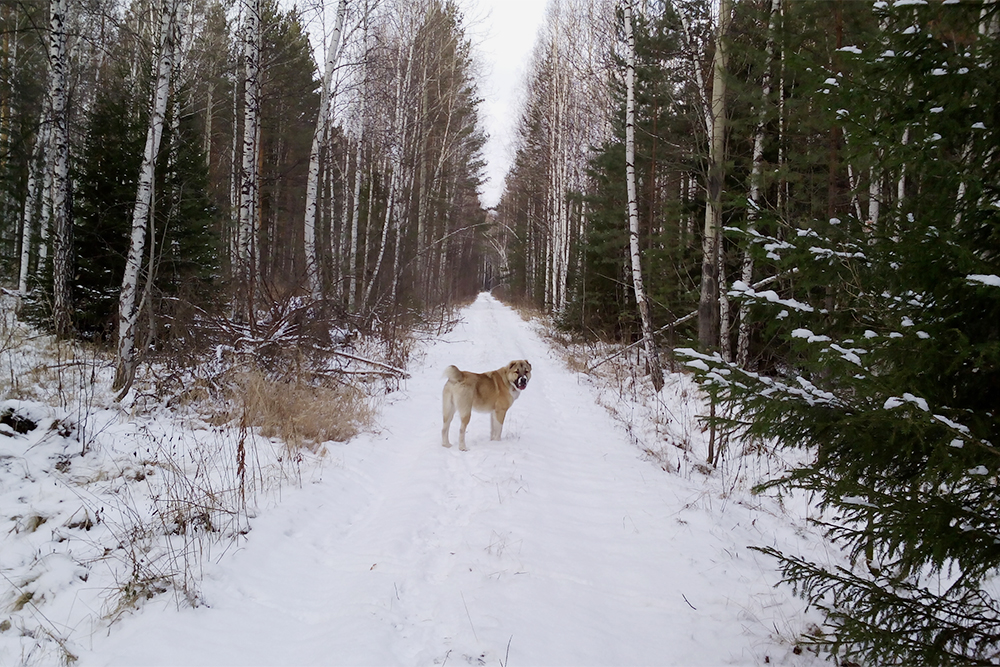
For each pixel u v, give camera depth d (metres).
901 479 2.86
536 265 34.69
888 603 2.64
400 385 11.75
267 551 4.46
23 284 15.21
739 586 4.20
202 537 4.45
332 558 4.61
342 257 19.86
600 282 18.56
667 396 10.95
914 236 2.63
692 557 4.60
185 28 15.24
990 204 2.61
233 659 3.16
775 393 2.95
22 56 16.39
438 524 5.23
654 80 12.49
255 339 9.69
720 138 10.74
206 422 7.56
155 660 3.08
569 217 21.98
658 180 16.17
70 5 12.83
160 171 11.38
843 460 2.93
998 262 2.65
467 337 21.05
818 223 3.84
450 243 33.47
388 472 6.87
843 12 7.04
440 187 25.98
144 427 6.37
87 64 15.16
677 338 13.91
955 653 2.50
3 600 3.58
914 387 2.64
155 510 4.75
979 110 2.68
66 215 10.41
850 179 8.84
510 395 8.12
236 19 14.76
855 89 3.02
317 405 8.08
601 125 20.34
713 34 10.59
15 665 3.08
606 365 14.80
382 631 3.46
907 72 2.79
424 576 4.24
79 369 8.30
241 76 17.44
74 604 3.60
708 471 7.53
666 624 3.70
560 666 3.21
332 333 12.55
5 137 14.91
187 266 11.95
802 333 2.85
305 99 21.47
